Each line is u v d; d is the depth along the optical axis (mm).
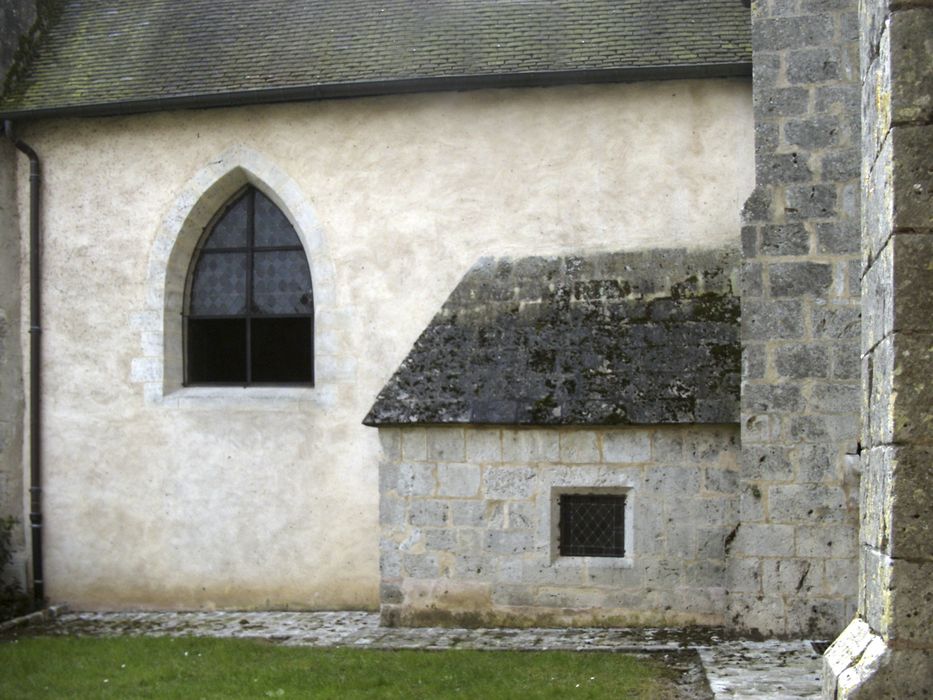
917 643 4020
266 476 10523
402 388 9258
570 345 9133
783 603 8305
